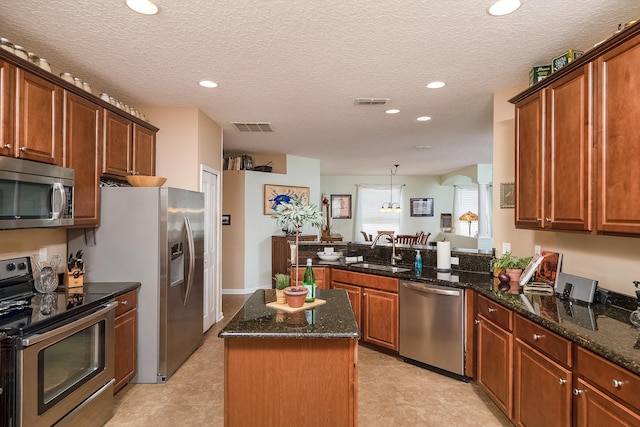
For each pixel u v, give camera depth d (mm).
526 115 2545
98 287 2748
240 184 6238
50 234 2807
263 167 6484
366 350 3746
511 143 3283
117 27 2207
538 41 2387
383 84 3180
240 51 2531
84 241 2998
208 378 3092
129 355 2842
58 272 2832
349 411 1856
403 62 2715
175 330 3172
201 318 3803
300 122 4473
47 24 2168
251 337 1767
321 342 1855
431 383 2994
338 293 2701
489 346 2574
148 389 2893
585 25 2184
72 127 2539
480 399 2734
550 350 1858
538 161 2393
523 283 2729
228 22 2146
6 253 2396
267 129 4840
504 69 2846
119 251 2992
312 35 2305
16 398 1708
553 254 2725
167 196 2986
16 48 2115
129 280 2984
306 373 1854
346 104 3748
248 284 6309
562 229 2152
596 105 1858
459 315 2957
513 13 2053
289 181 6871
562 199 2143
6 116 1973
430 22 2148
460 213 10203
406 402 2695
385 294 3551
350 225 10266
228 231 6262
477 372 2836
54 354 1928
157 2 1934
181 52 2551
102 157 2910
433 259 3783
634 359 1349
